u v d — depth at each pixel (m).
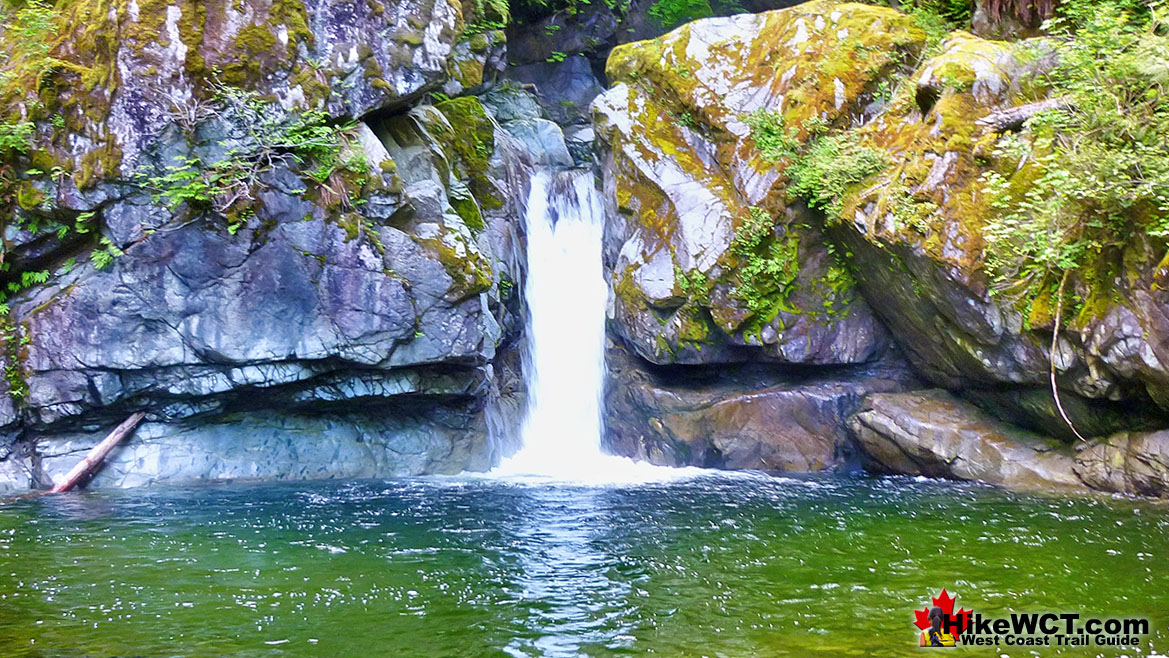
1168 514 9.59
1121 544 8.18
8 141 11.73
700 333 14.49
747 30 15.63
